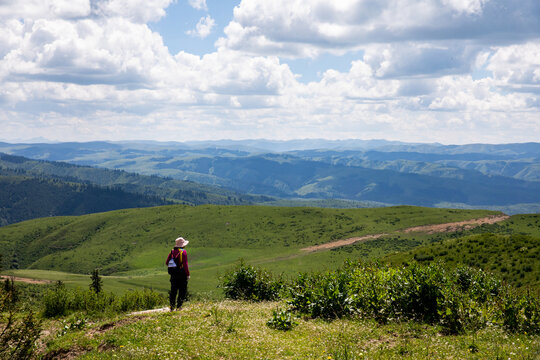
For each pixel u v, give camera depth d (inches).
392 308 455.5
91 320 537.3
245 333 373.7
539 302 435.5
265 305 554.9
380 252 6112.2
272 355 305.7
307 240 7800.2
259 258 7062.0
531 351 302.4
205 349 319.6
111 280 6358.3
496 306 436.8
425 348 316.5
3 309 300.8
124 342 346.0
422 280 454.9
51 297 657.6
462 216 7568.9
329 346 329.4
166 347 322.0
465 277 581.9
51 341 385.7
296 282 559.2
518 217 6589.6
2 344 294.8
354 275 525.3
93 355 320.8
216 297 666.2
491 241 1530.5
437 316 434.9
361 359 291.6
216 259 7352.4
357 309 458.0
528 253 1266.0
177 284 495.2
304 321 446.9
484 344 331.6
